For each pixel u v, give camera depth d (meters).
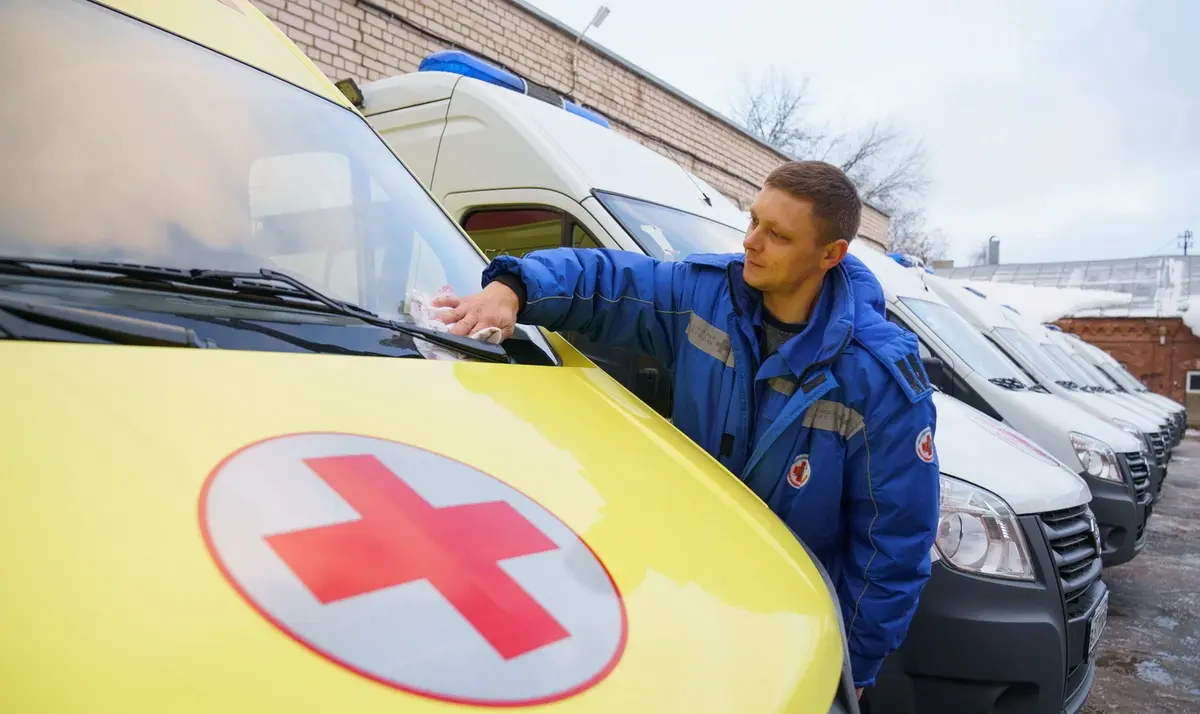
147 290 1.07
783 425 1.63
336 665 0.65
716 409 1.76
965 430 2.89
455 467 1.00
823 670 1.06
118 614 0.60
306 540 0.75
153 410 0.81
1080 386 7.28
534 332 1.79
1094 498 4.47
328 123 1.72
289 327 1.17
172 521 0.69
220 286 1.17
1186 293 27.30
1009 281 32.12
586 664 0.80
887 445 1.62
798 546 1.43
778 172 1.60
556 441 1.22
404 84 3.47
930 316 4.81
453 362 1.32
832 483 1.66
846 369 1.61
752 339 1.71
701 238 3.11
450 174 3.23
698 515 1.25
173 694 0.56
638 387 2.42
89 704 0.53
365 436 0.96
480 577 0.83
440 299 1.51
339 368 1.09
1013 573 2.33
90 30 1.33
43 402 0.74
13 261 0.97
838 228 1.56
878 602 1.68
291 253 1.37
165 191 1.23
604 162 3.17
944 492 2.40
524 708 0.71
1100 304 16.53
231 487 0.76
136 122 1.27
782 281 1.61
